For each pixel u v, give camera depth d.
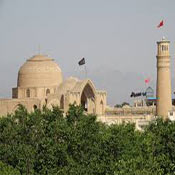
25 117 117.19
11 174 96.69
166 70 195.50
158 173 93.94
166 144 109.62
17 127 114.06
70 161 103.50
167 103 195.50
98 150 106.75
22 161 106.19
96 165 103.44
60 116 117.38
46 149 106.31
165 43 195.62
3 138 111.81
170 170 103.81
